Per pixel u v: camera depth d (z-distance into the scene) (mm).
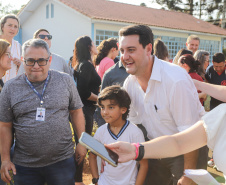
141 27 2113
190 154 2234
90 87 3760
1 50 2924
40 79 2340
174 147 1734
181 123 2240
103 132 2549
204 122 1699
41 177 2473
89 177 4105
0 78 3039
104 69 4375
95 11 16688
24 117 2336
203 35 21141
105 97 2371
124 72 3127
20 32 21203
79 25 15445
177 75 2207
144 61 2172
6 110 2375
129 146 1744
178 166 2445
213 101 4598
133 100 2559
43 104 2326
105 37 15266
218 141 1630
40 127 2307
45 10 18234
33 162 2365
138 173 2443
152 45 2219
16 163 2432
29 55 2254
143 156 1729
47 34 4301
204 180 1635
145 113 2471
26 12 19547
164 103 2271
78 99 2668
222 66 4609
